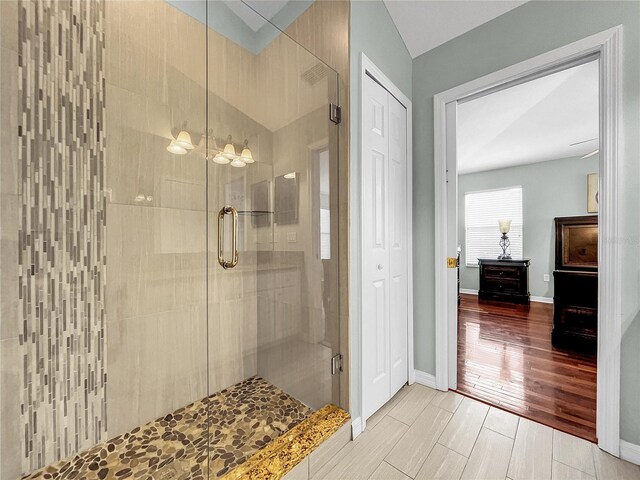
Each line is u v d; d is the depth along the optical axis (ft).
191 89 5.72
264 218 6.22
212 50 5.95
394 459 4.61
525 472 4.32
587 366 7.76
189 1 5.70
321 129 5.45
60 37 4.40
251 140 6.27
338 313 5.29
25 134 4.16
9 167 4.06
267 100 6.14
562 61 5.23
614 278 4.63
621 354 4.59
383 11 6.17
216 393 6.05
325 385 5.42
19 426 4.13
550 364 7.93
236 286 6.38
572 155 14.53
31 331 4.21
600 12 4.82
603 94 4.78
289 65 5.81
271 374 6.23
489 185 17.56
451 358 6.70
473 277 18.03
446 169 6.73
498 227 17.22
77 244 4.58
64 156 4.45
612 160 4.66
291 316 5.90
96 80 4.71
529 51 5.53
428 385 6.86
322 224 5.48
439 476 4.27
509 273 15.60
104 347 4.82
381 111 6.08
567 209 15.03
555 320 9.35
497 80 5.89
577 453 4.67
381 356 6.00
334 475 4.32
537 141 12.35
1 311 4.01
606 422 4.68
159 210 5.39
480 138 11.94
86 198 4.65
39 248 4.27
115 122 4.91
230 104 6.20
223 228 6.13
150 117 5.26
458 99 6.55
